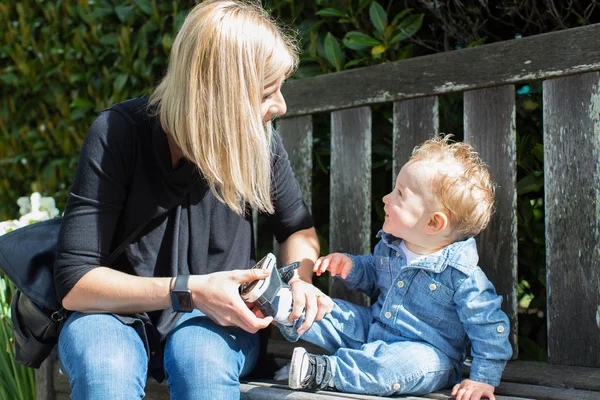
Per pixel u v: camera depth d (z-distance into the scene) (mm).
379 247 1791
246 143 1386
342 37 2229
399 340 1630
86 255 1441
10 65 3043
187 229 1554
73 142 2852
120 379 1347
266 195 1535
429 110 1868
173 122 1406
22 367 2053
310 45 2176
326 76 2041
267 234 2279
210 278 1422
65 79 2826
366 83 1968
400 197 1646
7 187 3049
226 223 1614
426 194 1606
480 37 2125
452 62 1826
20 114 2992
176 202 1522
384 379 1508
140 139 1495
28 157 2980
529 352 1971
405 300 1640
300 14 2254
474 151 1761
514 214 1728
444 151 1649
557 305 1653
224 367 1428
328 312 1604
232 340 1512
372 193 2225
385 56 2115
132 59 2557
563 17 1982
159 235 1531
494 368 1494
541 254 1970
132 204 1495
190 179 1527
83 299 1437
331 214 2025
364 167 1972
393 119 1931
